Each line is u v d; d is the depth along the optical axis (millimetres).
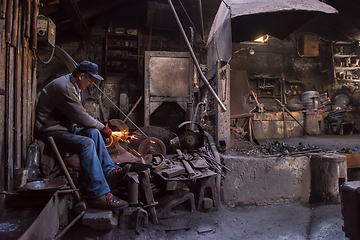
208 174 3098
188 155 3590
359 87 8883
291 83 8672
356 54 9094
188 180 2938
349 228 1617
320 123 7629
